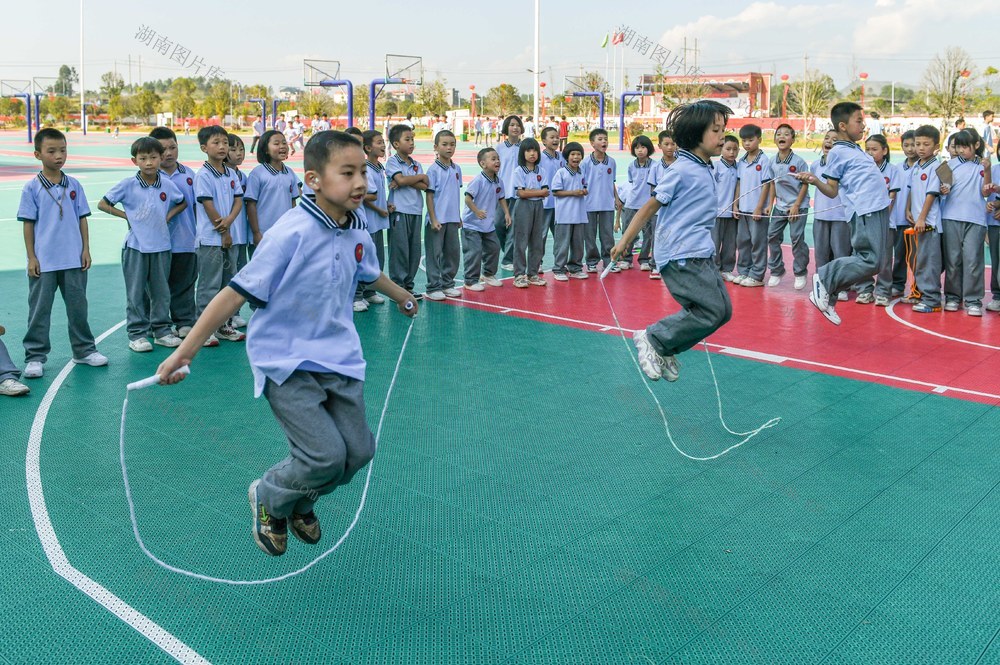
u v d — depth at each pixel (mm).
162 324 6836
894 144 41281
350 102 18406
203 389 5812
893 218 8570
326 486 3141
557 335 7402
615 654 2980
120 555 3643
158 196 6602
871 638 3072
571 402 5645
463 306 8562
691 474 4520
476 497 4234
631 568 3570
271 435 5008
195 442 4887
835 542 3785
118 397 5617
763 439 4996
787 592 3381
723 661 2939
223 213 6934
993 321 7852
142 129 62094
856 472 4531
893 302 8719
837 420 5301
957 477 4465
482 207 9250
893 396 5742
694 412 5457
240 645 3029
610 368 6422
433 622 3176
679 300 4840
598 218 10352
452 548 3734
